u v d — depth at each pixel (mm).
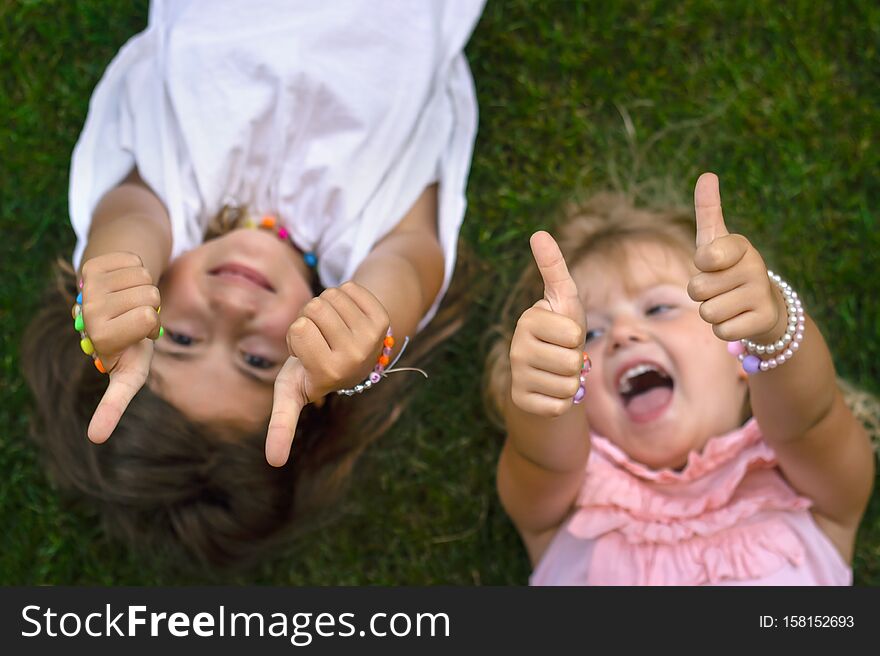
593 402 1848
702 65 2150
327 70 1833
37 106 2154
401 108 1881
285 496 1923
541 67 2154
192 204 1841
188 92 1844
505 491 1807
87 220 1894
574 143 2154
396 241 1865
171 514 1892
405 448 2139
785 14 2139
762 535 1757
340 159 1846
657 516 1774
